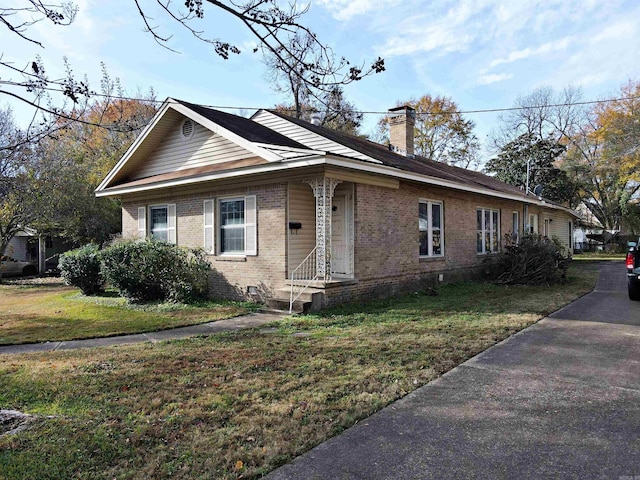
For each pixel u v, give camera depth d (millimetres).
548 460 3139
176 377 5117
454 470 3021
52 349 7094
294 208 10617
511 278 14055
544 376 4969
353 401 4230
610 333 7055
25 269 25031
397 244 11641
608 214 37938
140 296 11484
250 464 3113
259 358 5852
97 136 18750
